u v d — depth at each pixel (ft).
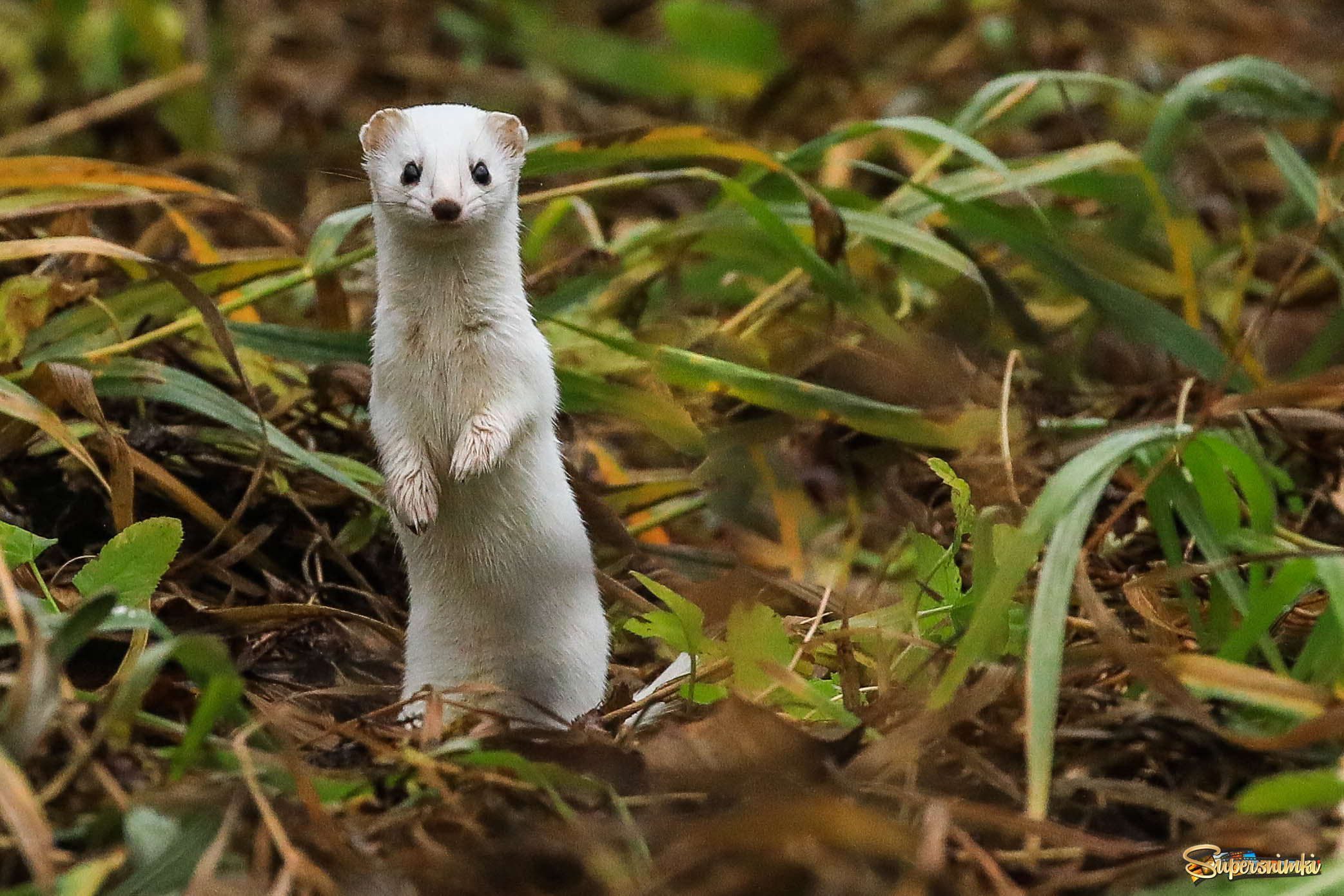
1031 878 20.68
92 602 20.81
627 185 36.22
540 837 20.17
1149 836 22.07
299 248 38.34
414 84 66.08
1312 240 33.06
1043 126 61.93
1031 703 21.34
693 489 36.47
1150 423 33.99
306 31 68.13
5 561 25.58
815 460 38.17
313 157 57.36
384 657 29.71
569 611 27.50
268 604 30.37
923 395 37.35
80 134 58.23
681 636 25.32
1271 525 27.84
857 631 24.93
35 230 38.24
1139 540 32.65
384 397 27.14
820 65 64.90
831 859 19.58
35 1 63.93
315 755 23.22
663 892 19.24
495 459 26.05
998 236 36.11
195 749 20.54
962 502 26.96
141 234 49.78
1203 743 22.88
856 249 40.50
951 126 40.57
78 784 20.43
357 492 31.45
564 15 73.77
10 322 32.45
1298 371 40.11
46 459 33.32
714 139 36.45
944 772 22.39
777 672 23.32
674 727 23.09
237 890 18.57
